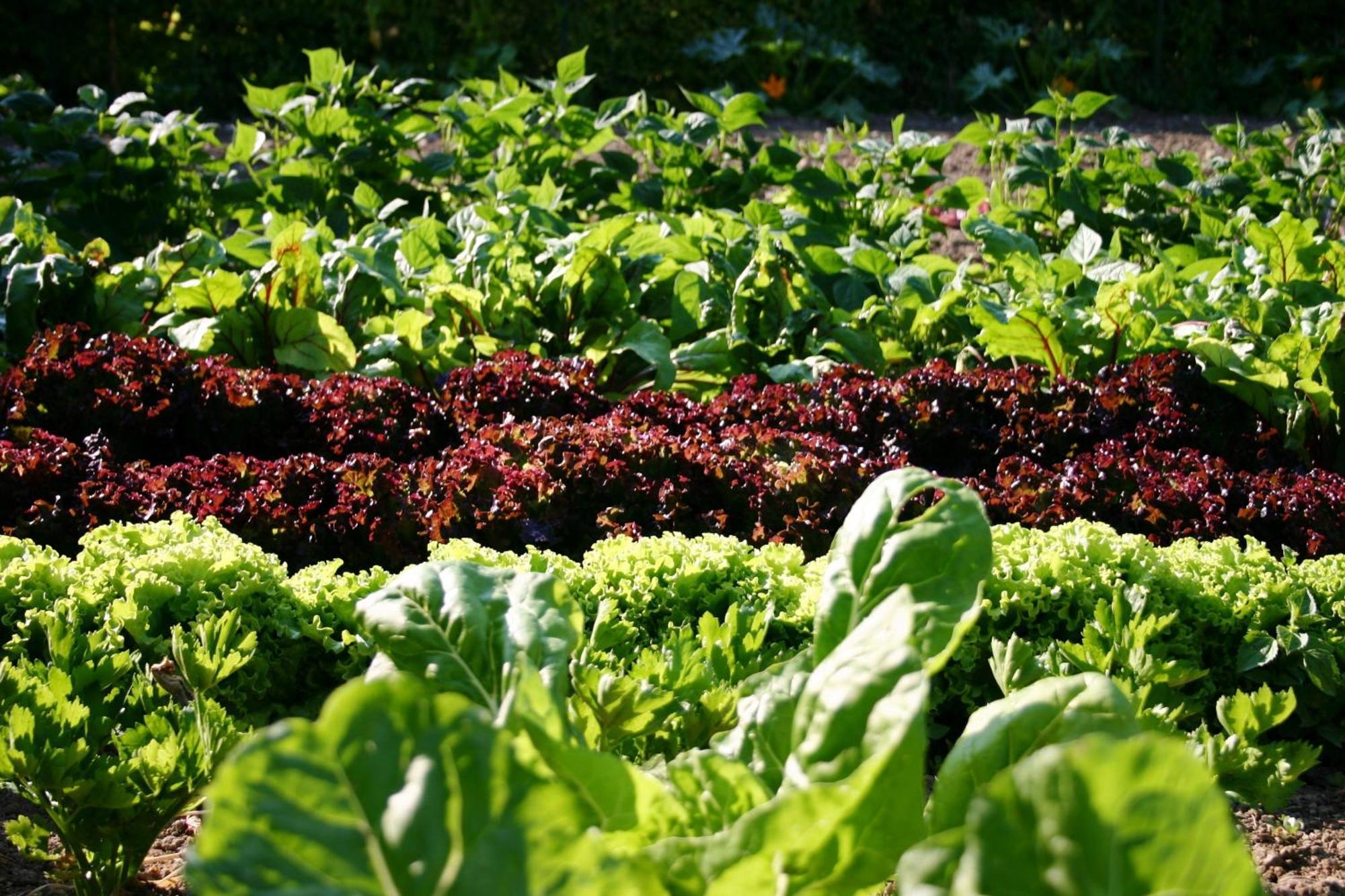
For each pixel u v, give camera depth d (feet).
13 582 11.02
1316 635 11.75
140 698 9.06
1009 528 12.96
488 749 3.56
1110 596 11.75
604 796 4.99
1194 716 11.63
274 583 11.36
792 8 55.11
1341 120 53.11
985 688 11.63
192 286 20.76
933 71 56.08
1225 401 18.93
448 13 52.70
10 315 20.67
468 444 15.85
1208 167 40.63
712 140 33.94
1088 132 50.39
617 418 16.80
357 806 3.50
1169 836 3.38
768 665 10.73
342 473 14.79
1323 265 22.25
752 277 22.65
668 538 12.41
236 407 17.15
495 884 3.48
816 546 14.47
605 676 6.56
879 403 17.83
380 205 29.76
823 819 4.70
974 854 3.42
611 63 54.08
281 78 50.65
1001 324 20.42
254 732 9.31
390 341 20.40
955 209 34.06
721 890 4.78
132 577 10.98
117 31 49.14
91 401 16.83
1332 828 10.28
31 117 35.06
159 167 29.37
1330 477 16.42
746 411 17.66
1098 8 56.13
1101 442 17.71
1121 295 20.22
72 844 8.25
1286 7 55.93
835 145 32.14
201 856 3.40
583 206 31.89
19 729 7.74
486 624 6.00
